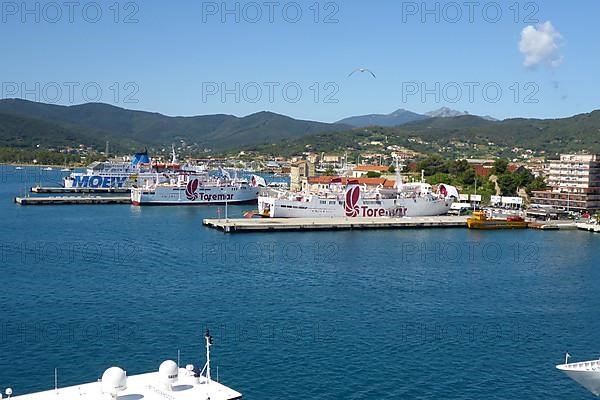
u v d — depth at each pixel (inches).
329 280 5118.1
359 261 6013.8
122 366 3149.6
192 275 5231.3
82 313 4040.4
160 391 2287.2
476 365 3260.3
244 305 4291.3
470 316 4141.2
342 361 3265.3
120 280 4995.1
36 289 4653.1
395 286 4940.9
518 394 2925.7
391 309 4264.3
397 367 3201.3
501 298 4645.7
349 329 3791.8
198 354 3329.2
